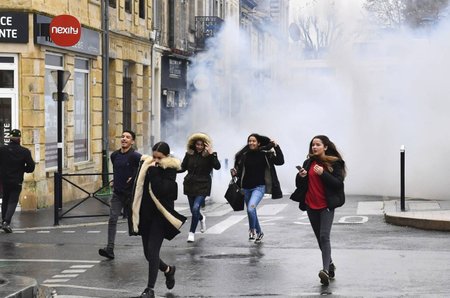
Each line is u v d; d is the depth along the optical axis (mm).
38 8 30922
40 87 31312
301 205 16859
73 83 35688
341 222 25766
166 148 15375
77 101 36625
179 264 18828
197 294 15656
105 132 39000
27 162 24891
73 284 16797
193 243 21953
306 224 25750
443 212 26359
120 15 43031
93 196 28312
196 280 17000
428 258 19141
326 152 16828
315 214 16703
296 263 18781
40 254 20531
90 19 37438
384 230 23922
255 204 21766
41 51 31406
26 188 30422
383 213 28109
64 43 30516
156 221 15219
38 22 30859
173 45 56375
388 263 18531
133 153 19859
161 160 15258
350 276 17094
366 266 18188
